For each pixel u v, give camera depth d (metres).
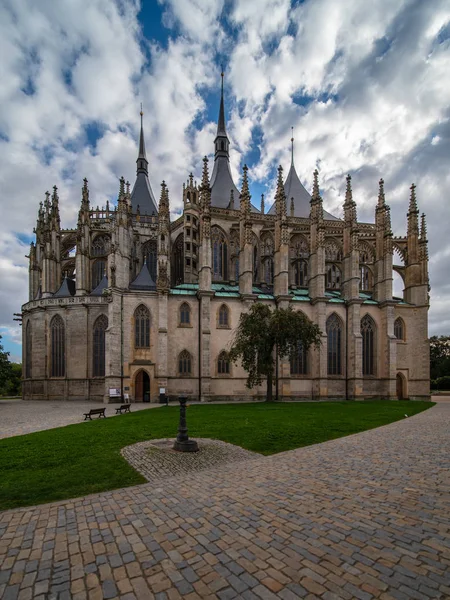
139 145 97.44
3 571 6.38
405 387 63.47
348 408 38.09
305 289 68.94
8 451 16.25
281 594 5.53
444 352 108.88
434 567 6.26
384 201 65.06
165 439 18.67
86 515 8.93
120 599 5.49
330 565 6.38
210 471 13.02
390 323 61.28
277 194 62.28
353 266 61.50
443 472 12.44
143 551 7.02
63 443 17.88
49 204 75.31
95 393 58.47
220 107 93.25
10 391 96.06
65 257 74.88
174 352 53.81
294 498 9.94
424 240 65.62
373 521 8.31
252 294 57.81
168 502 9.78
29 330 64.12
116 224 54.56
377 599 5.35
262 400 55.38
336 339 61.09
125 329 52.22
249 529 7.95
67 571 6.35
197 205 66.38
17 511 9.24
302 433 20.52
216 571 6.24
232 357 44.75
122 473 12.66
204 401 52.16
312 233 62.66
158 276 53.62
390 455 15.17
